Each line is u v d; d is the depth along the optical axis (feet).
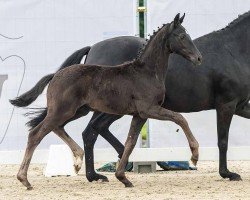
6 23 55.21
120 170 45.83
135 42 49.98
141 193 43.14
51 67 55.42
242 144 55.42
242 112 51.60
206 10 55.31
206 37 50.42
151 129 55.42
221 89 49.42
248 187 45.55
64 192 44.14
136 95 44.86
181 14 55.31
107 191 44.19
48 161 54.65
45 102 55.11
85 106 47.96
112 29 55.42
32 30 55.31
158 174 54.34
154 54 45.21
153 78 45.14
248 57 49.98
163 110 44.60
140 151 54.95
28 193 43.62
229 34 50.26
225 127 49.60
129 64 45.52
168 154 54.90
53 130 46.32
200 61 45.27
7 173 55.42
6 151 54.85
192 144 43.98
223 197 41.06
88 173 49.60
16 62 55.31
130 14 55.36
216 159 54.90
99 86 44.98
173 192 43.47
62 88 44.62
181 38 45.19
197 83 49.49
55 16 55.31
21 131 55.21
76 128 55.26
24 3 55.21
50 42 55.31
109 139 50.83
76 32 55.36
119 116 50.70
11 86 55.21
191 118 55.31
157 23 55.42
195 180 49.60
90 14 55.31
